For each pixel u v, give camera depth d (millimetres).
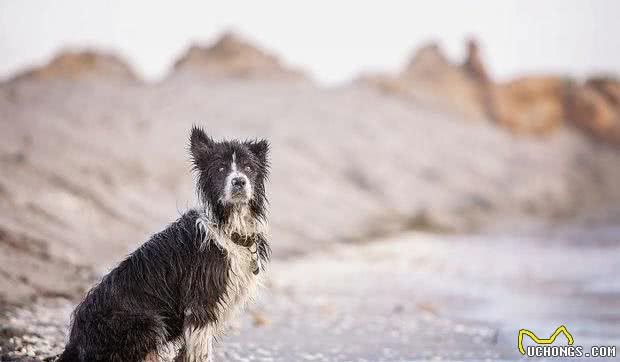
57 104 31672
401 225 32312
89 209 18219
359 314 12008
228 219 6438
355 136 44500
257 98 46969
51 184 18984
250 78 54625
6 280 11156
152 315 6281
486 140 54344
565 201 47281
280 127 41781
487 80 63031
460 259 21594
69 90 36062
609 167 57438
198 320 6277
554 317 11945
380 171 40438
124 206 20125
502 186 46281
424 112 56469
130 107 35125
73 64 50406
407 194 38969
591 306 13164
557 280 16922
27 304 10391
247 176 6520
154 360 6270
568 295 14625
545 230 32531
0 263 11820
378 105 53281
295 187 33062
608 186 53969
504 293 14930
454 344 9609
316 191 33719
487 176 46906
